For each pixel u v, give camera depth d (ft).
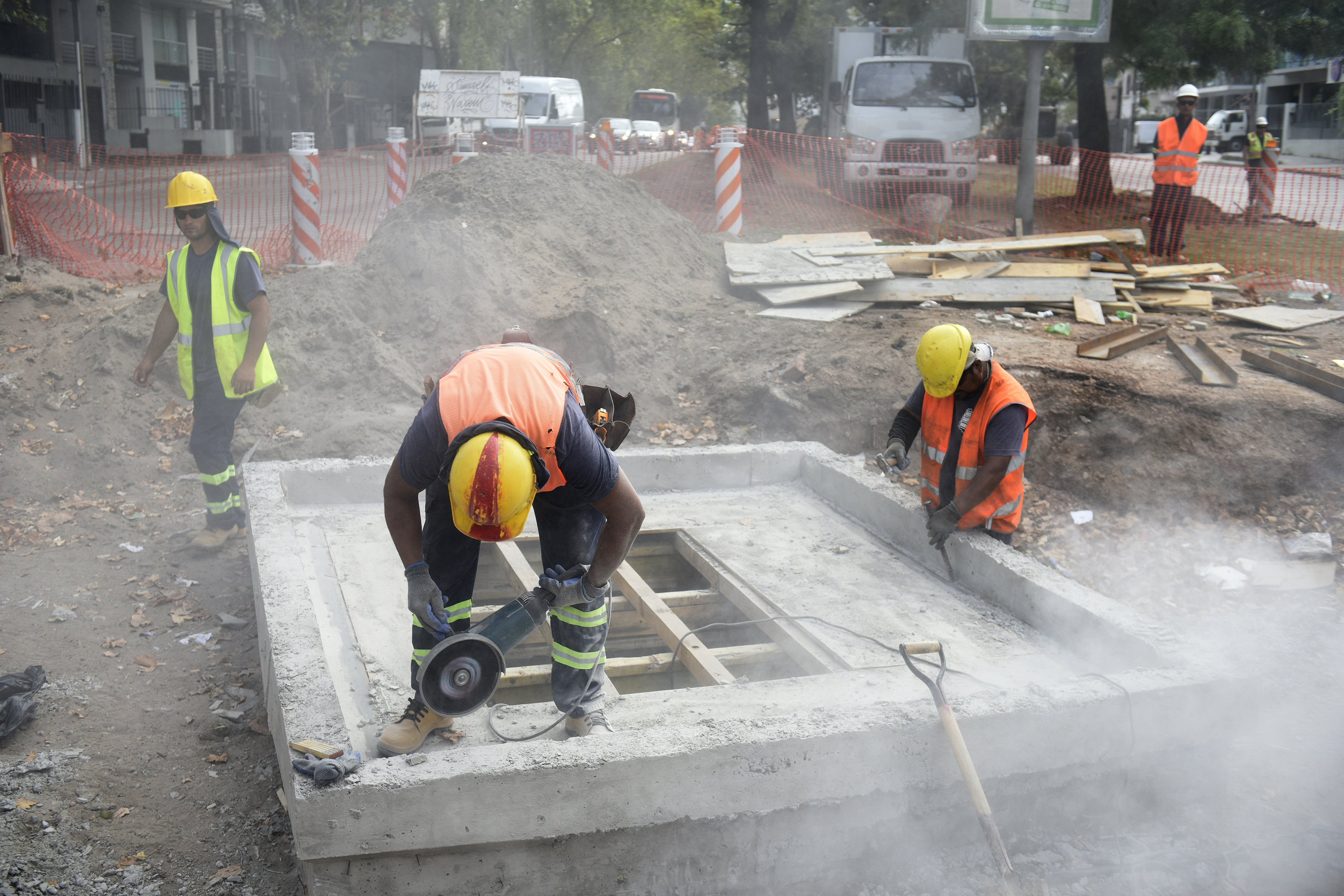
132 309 24.88
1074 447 22.30
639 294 28.78
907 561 16.03
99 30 107.65
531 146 53.42
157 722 12.80
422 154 57.62
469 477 8.17
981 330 27.81
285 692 10.34
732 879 10.09
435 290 26.63
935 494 15.71
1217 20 46.34
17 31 96.84
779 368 25.45
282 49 117.91
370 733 10.74
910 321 28.32
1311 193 67.00
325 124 112.88
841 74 60.95
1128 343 25.72
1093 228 46.80
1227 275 36.94
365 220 48.14
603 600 10.50
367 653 12.51
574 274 28.68
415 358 25.38
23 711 12.35
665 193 51.31
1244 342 27.45
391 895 9.24
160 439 22.27
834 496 18.44
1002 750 10.51
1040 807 10.96
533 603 9.28
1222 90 167.12
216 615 15.67
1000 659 12.77
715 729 9.88
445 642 8.80
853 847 10.37
